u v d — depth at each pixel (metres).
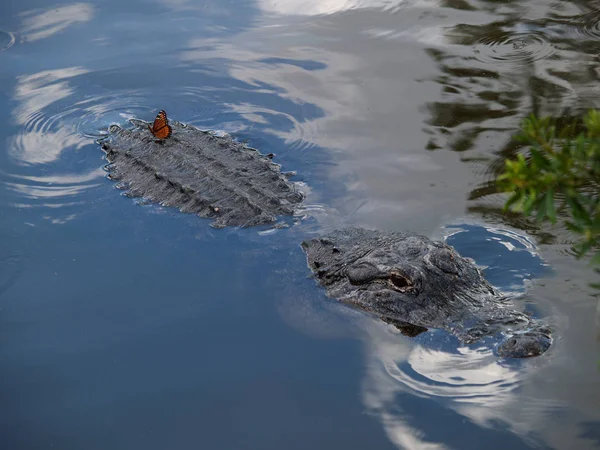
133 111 9.35
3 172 8.13
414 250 5.88
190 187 7.50
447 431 4.29
